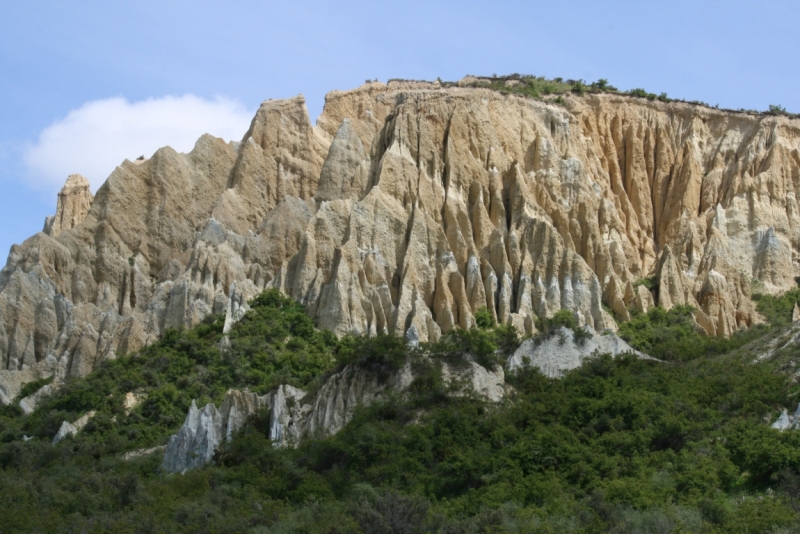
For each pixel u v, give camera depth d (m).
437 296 100.06
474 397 84.00
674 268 103.94
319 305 99.12
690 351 93.25
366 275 100.62
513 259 103.25
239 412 85.88
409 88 124.12
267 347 95.25
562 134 115.75
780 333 90.88
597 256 104.81
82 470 82.38
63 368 100.31
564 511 67.31
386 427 81.75
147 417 90.50
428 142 109.75
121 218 111.69
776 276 109.38
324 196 111.94
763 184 114.19
